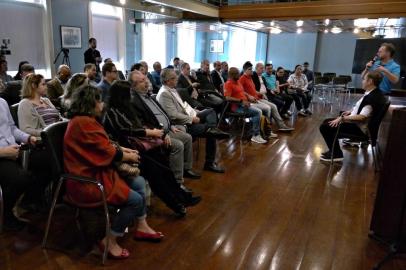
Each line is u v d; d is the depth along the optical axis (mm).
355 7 6855
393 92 4727
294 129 5711
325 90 10047
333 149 3879
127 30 8891
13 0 6125
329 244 2225
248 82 5301
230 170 3598
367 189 3182
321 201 2887
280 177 3434
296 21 7992
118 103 2404
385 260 1979
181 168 2896
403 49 7223
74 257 1999
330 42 12320
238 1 8453
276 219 2547
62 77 4230
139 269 1911
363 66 8586
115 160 1926
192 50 11867
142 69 4695
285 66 13023
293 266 1978
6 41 5984
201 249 2125
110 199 1860
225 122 5750
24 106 2541
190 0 7105
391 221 2199
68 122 1985
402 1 6406
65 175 1856
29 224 2342
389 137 2125
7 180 2119
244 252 2104
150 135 2445
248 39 13008
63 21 7090
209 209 2684
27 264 1921
